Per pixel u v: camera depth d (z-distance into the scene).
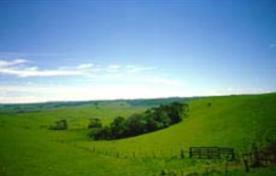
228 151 53.84
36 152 66.62
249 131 70.00
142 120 120.25
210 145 66.31
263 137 62.47
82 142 112.25
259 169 37.16
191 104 138.38
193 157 57.31
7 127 105.94
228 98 131.25
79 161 60.91
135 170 51.50
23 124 157.75
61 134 135.75
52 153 67.44
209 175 37.81
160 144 82.25
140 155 69.31
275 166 37.41
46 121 188.12
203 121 97.88
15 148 69.00
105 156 68.62
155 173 47.53
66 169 53.38
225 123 85.19
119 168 54.25
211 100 135.75
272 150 43.69
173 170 48.22
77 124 177.25
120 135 119.88
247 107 95.00
